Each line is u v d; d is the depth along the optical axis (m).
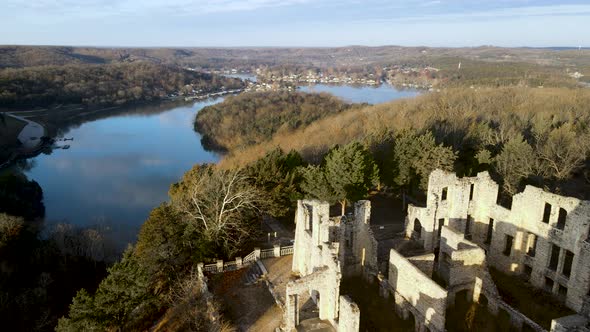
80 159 136.75
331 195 66.00
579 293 43.41
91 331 41.34
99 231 79.38
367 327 42.72
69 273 68.06
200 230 58.66
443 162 74.31
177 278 54.16
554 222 46.34
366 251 50.50
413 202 79.50
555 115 117.69
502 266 53.72
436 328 38.22
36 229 82.38
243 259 55.75
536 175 81.31
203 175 71.75
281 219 71.94
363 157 69.31
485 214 56.00
